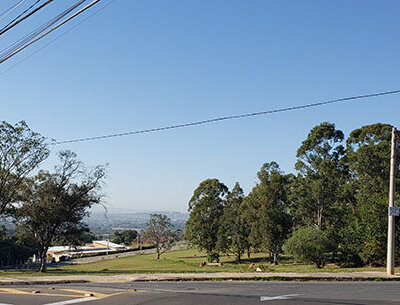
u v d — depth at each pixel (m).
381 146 55.06
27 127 38.50
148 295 14.45
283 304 12.30
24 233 40.28
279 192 55.72
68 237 41.88
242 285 17.59
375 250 28.52
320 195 53.97
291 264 47.72
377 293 14.55
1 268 80.06
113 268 57.75
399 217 27.14
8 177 38.53
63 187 40.72
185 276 20.61
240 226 60.50
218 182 68.56
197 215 67.81
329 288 16.20
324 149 55.84
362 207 31.33
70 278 21.34
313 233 36.25
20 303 13.16
